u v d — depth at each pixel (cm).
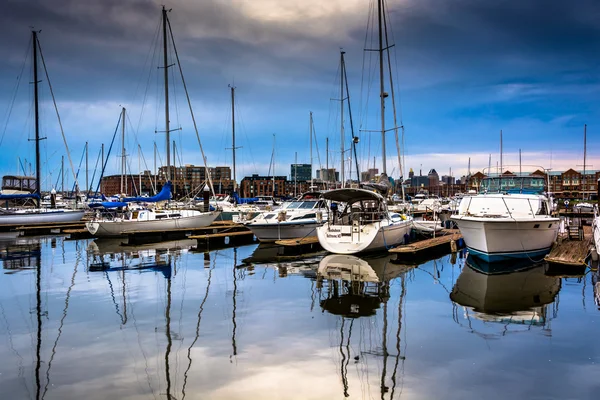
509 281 1502
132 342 912
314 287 1414
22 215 3488
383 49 2762
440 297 1278
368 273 1650
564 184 11294
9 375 755
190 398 677
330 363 807
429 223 2797
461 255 2081
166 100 3269
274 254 2178
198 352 860
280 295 1308
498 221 1706
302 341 919
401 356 836
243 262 1928
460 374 757
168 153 3241
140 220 2869
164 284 1463
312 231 2477
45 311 1141
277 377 750
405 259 1948
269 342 912
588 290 1362
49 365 797
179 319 1071
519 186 2453
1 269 1755
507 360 814
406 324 1027
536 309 1149
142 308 1169
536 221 1756
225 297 1285
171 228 2947
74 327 1011
